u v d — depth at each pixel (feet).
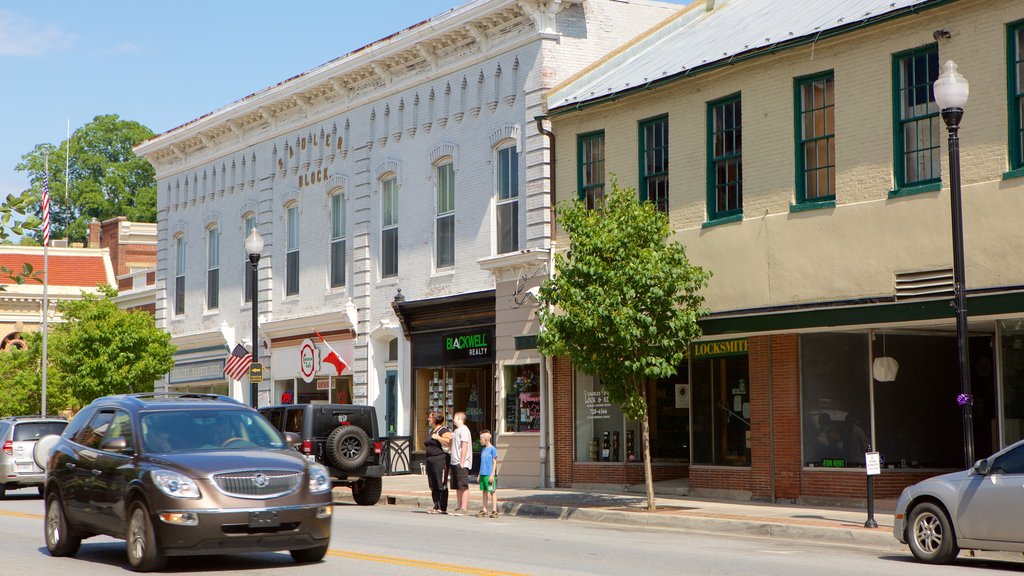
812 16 77.61
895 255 67.72
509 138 98.27
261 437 49.78
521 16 97.09
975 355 74.23
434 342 106.32
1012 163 63.26
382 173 114.62
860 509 70.13
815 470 73.10
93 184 296.51
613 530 65.36
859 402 72.54
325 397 123.65
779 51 74.43
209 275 146.10
